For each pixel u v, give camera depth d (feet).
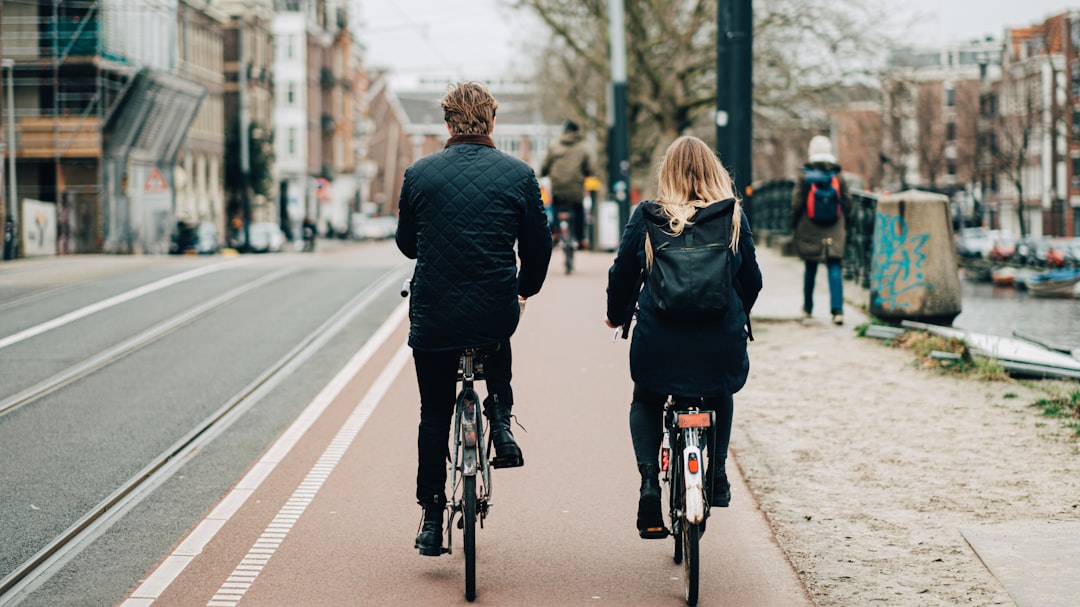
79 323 51.31
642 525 17.67
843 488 23.39
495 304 17.51
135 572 19.20
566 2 143.84
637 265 17.62
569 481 24.35
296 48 305.12
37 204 141.49
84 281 70.90
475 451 17.35
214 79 232.32
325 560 19.47
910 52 127.34
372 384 35.91
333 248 229.45
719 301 16.83
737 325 17.28
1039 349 38.34
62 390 36.27
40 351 43.83
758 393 33.40
